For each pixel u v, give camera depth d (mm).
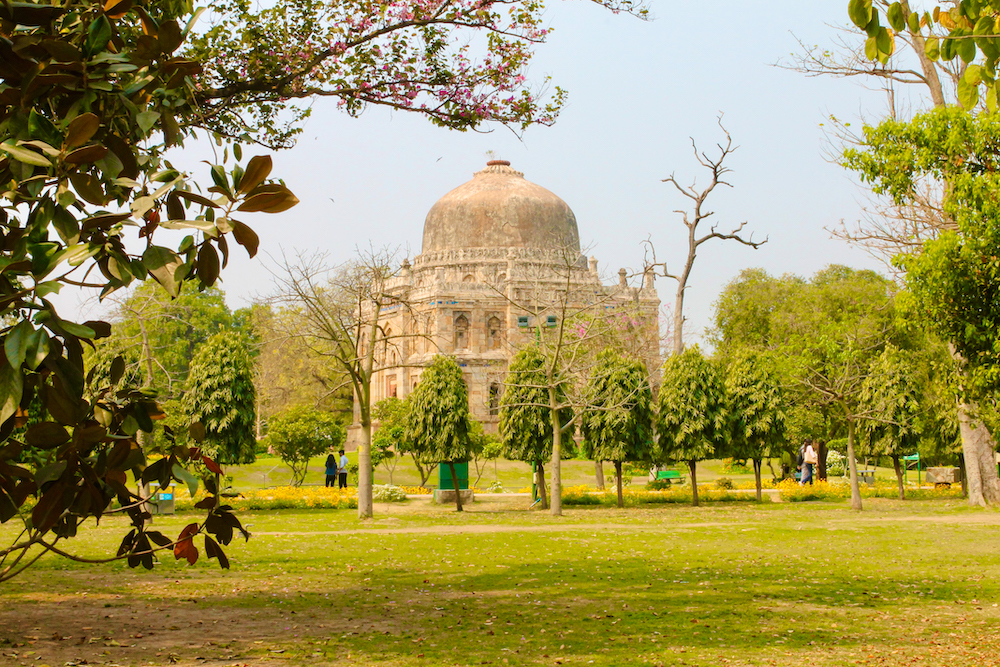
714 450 40938
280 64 16750
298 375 59469
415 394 38844
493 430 81062
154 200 6457
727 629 12711
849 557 21156
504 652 11266
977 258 17844
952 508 36062
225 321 80688
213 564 19938
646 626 12953
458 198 95125
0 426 6582
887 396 40656
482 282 85125
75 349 6547
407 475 60281
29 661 10648
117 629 12734
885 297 50969
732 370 43625
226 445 38156
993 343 17797
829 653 11188
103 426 6934
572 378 40625
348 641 11961
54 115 7605
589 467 67500
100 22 6910
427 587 16797
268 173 6715
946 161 19625
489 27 17703
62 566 19344
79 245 6223
